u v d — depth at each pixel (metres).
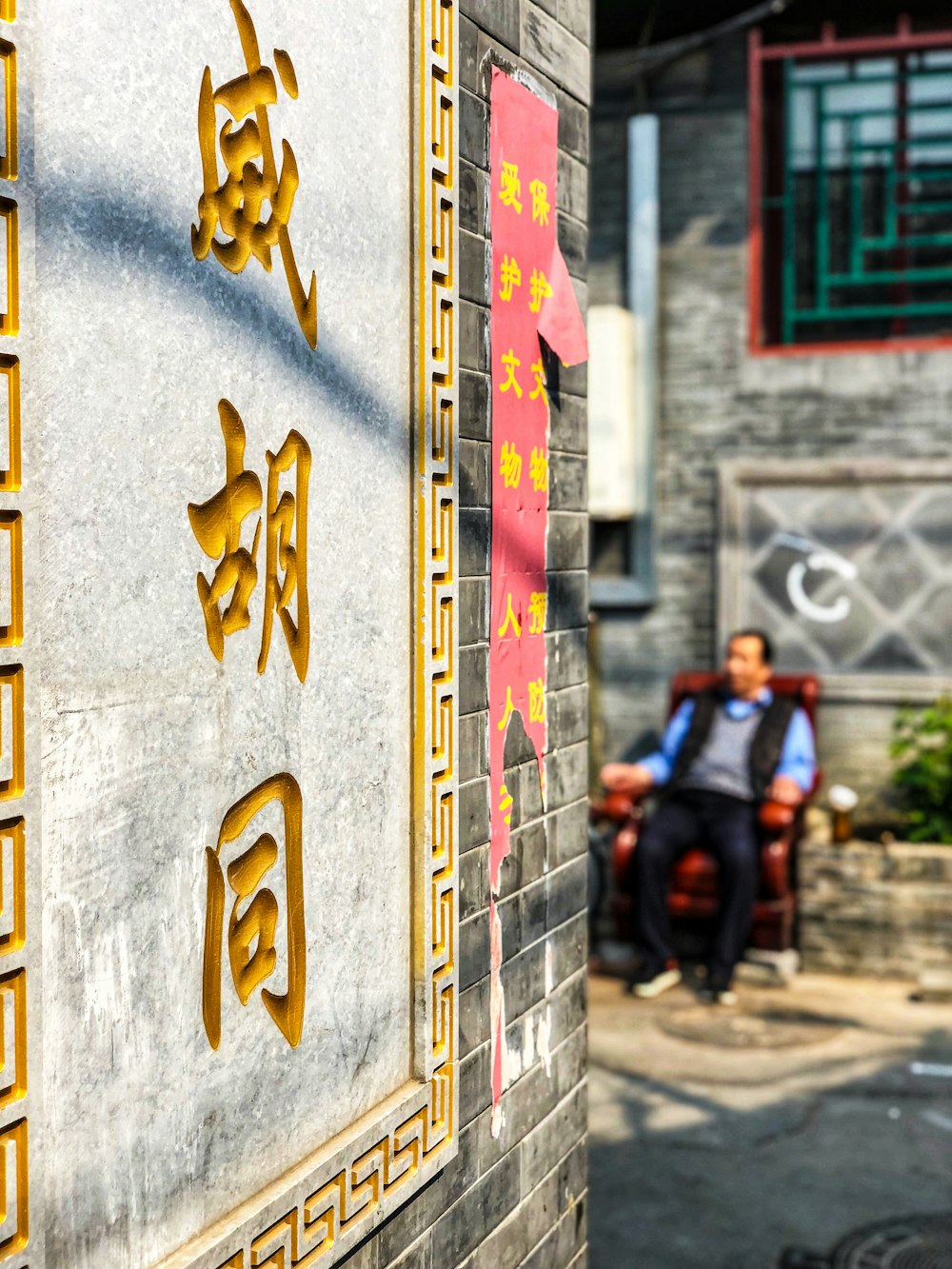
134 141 1.28
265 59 1.47
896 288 6.40
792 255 6.45
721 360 6.46
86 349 1.22
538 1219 2.28
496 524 2.09
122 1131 1.27
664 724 6.59
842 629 6.32
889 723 6.27
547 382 2.29
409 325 1.79
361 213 1.67
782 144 6.47
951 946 5.56
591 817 6.07
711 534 6.50
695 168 6.46
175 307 1.34
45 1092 1.18
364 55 1.67
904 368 6.24
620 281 6.55
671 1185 3.84
